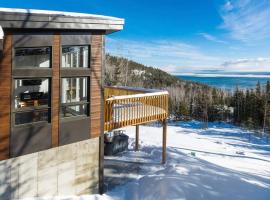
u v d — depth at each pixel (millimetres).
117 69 46906
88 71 8992
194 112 61688
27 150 7816
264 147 26547
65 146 8672
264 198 10156
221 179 11398
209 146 20094
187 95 76250
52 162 8391
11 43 7344
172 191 9867
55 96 8312
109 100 10195
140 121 11695
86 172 9312
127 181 10984
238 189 10648
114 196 9719
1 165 7344
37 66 8102
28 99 8062
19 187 7723
